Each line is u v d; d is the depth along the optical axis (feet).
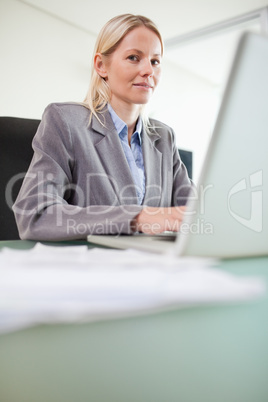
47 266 0.80
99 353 0.61
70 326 0.70
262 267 1.14
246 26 11.67
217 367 0.59
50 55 11.95
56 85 12.12
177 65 16.30
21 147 3.38
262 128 1.10
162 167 3.90
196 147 17.58
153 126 4.11
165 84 15.90
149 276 0.68
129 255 1.03
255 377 0.59
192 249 1.12
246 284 0.61
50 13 11.85
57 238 1.91
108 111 3.49
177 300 0.54
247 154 1.11
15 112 11.13
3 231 3.23
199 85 17.70
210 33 12.42
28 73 11.41
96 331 0.68
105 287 0.58
